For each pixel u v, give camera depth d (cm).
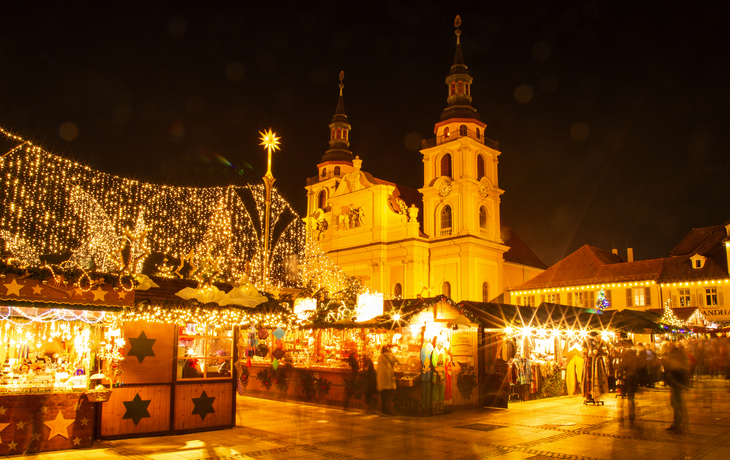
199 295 1319
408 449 1162
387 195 6028
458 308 1861
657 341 3206
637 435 1324
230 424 1398
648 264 4466
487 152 5872
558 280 4784
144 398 1269
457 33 6112
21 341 1255
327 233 6531
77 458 1054
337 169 7019
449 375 1711
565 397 2159
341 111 7256
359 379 1773
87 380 1162
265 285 1820
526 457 1094
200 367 1371
